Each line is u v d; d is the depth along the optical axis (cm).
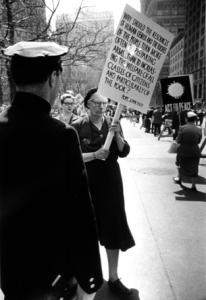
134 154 1272
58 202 155
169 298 327
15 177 154
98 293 331
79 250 160
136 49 329
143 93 337
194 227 507
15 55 153
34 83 155
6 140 154
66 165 155
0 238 160
